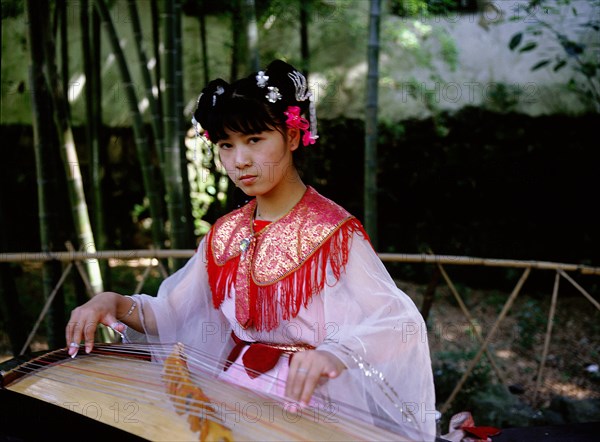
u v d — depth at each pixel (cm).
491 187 655
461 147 648
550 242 656
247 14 432
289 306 183
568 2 530
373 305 180
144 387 174
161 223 438
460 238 667
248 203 205
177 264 395
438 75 637
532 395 438
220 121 178
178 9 429
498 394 386
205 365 185
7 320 387
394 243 675
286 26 625
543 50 625
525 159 646
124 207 659
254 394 170
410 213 670
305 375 150
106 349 198
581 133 632
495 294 648
